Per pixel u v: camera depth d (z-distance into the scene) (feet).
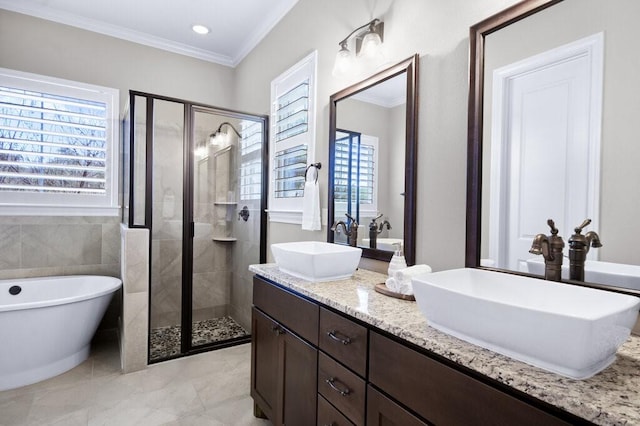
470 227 4.51
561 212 3.67
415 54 5.38
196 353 9.25
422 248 5.29
